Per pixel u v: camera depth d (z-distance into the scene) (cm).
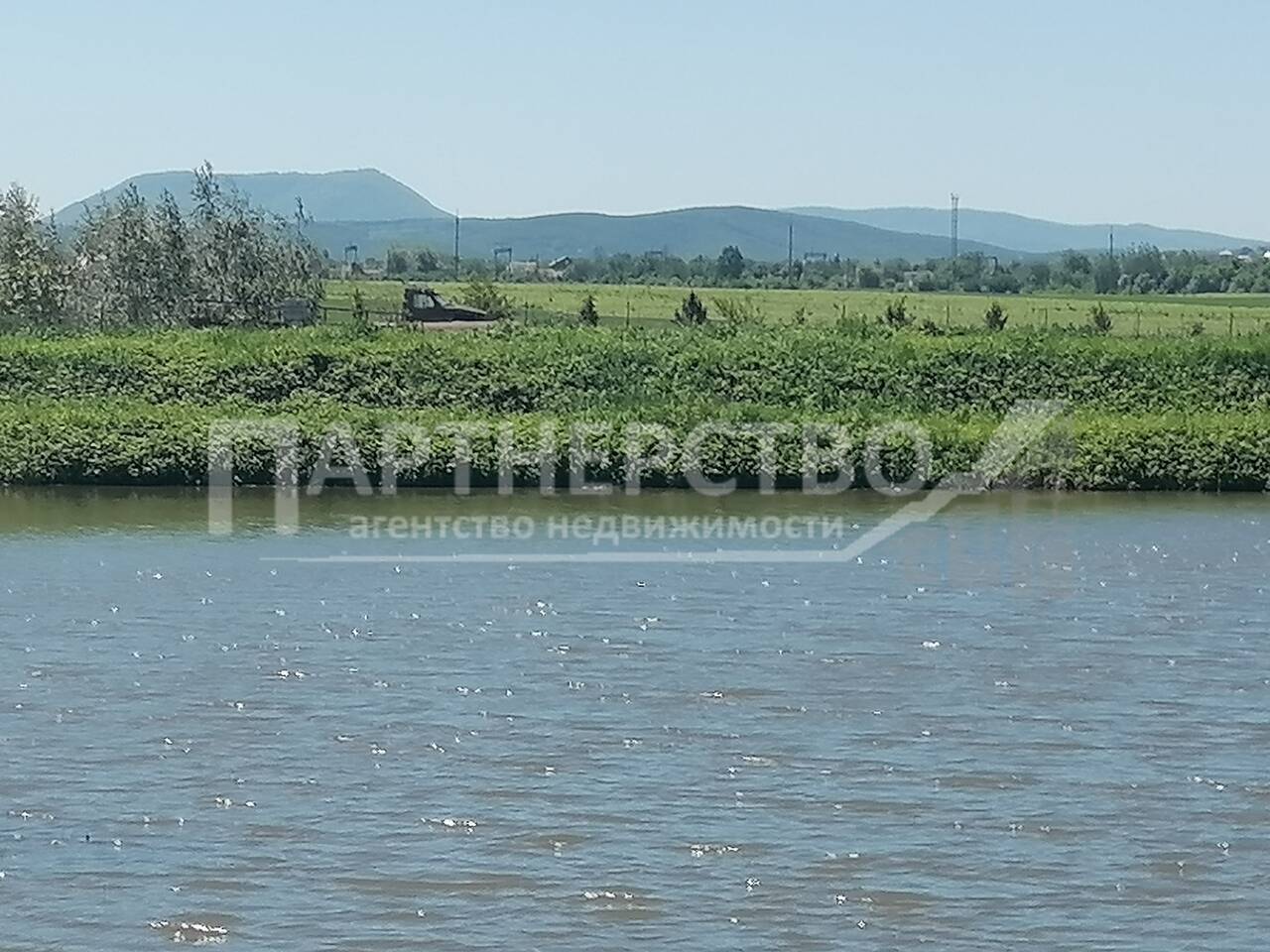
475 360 6675
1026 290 17338
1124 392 6844
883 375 6831
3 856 2433
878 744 2936
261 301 8544
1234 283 16700
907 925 2231
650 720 3070
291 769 2797
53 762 2819
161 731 2989
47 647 3569
